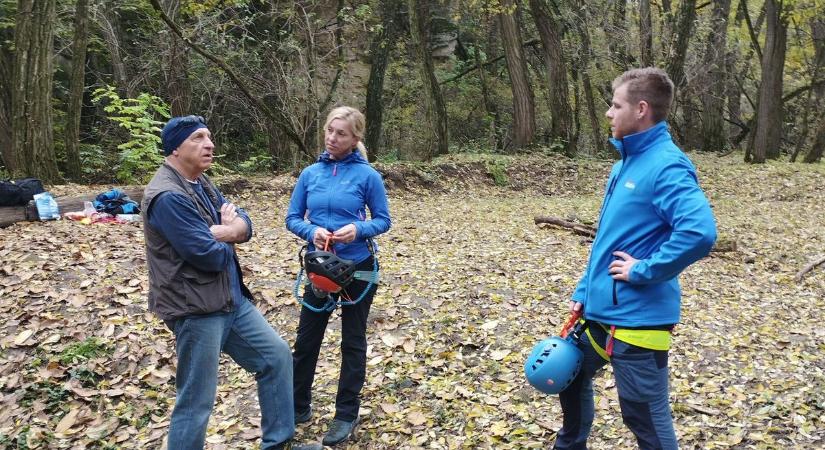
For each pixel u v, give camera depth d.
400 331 5.27
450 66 24.58
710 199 14.54
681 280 7.34
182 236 2.92
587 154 20.47
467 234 9.16
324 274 3.43
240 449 3.79
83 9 11.79
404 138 22.70
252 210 10.59
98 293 5.58
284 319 5.54
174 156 3.09
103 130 15.47
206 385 3.09
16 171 10.83
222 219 3.19
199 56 14.91
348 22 17.77
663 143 2.63
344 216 3.69
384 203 3.75
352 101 20.78
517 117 18.70
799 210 12.92
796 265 8.42
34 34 10.54
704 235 2.37
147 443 3.93
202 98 15.40
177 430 3.08
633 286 2.60
